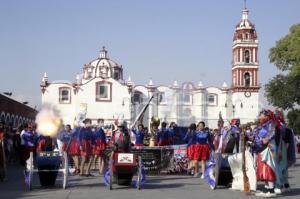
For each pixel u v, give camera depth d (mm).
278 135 12602
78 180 16547
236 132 14430
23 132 21250
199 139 18234
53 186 14586
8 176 18547
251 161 13227
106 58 93938
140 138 20984
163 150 19422
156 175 19047
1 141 16625
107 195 12430
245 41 84562
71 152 18516
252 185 13109
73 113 79625
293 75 49562
